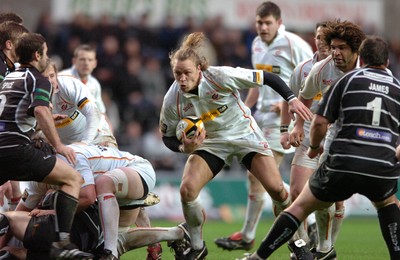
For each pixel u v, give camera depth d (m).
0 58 28.34
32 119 25.06
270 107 36.97
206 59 27.00
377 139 23.38
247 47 68.56
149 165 28.44
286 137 30.91
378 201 24.08
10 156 24.58
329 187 23.70
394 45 74.25
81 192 26.23
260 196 35.62
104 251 25.95
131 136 59.78
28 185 28.08
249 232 35.84
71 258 24.58
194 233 28.19
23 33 27.45
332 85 24.11
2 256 26.14
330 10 72.50
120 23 66.38
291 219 24.11
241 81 27.20
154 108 62.41
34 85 24.89
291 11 71.75
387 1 82.31
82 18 66.00
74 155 25.19
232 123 28.17
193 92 27.00
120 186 26.72
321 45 30.09
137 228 28.28
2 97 24.89
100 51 64.19
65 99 29.77
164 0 70.31
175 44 67.44
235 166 59.97
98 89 40.78
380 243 39.75
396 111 23.72
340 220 29.83
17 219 25.97
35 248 25.69
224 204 55.91
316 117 24.09
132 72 63.94
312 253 29.31
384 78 23.84
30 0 74.88
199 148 28.22
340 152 23.47
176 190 54.94
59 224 24.97
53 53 64.31
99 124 30.66
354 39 26.06
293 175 30.72
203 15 70.75
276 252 33.88
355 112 23.47
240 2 71.44
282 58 37.31
